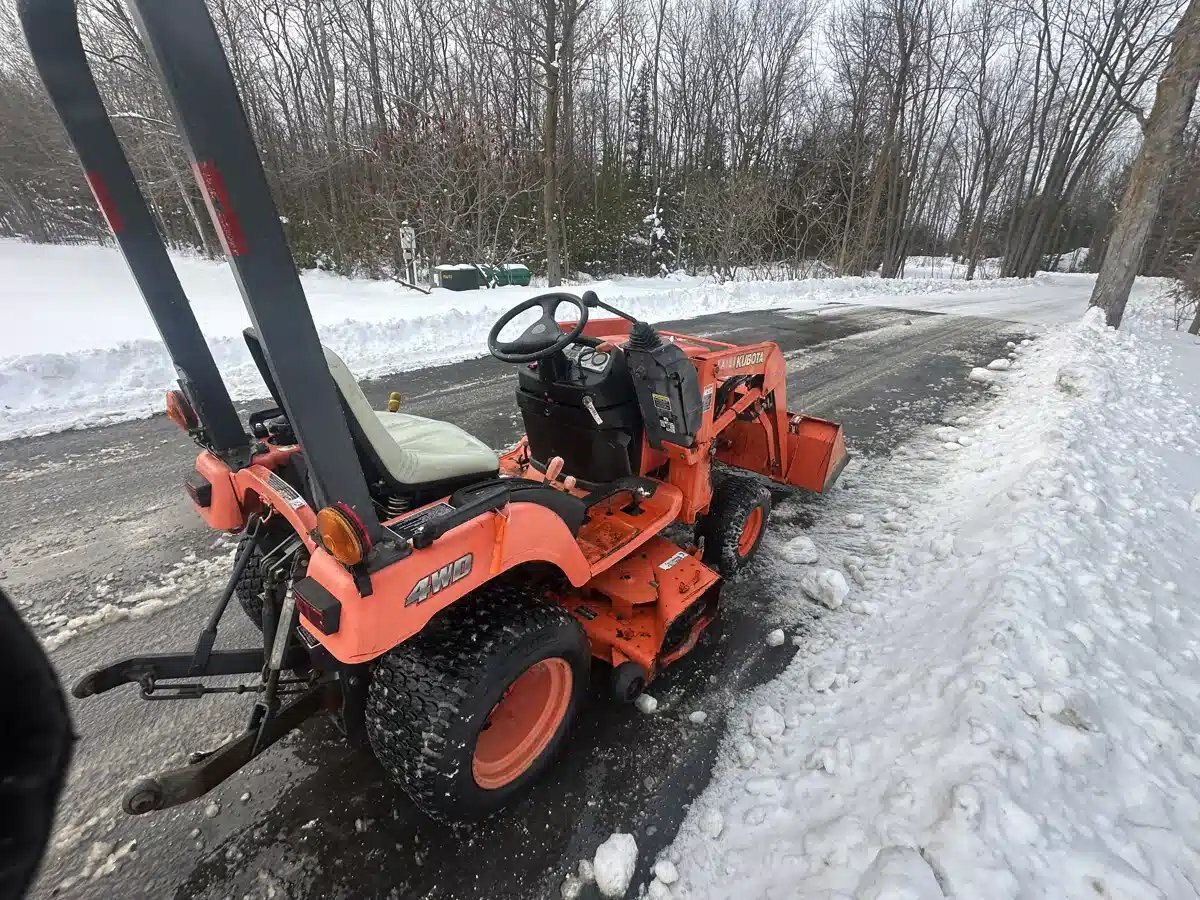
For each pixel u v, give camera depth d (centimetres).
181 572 321
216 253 1476
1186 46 859
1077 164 2808
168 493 403
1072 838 157
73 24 154
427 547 163
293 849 188
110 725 230
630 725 235
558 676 208
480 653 173
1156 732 199
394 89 1706
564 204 1839
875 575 332
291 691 190
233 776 211
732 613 303
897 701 225
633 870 180
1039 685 208
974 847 150
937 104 2350
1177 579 304
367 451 177
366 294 1217
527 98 1784
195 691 175
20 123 1469
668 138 2545
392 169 1480
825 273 2128
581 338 291
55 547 340
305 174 1583
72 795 202
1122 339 887
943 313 1274
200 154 108
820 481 392
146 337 741
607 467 293
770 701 247
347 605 148
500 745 197
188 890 175
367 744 226
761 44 2253
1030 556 287
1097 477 396
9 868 68
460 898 174
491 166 1490
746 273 2050
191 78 104
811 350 870
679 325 1044
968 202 3175
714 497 325
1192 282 1212
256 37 1619
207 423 205
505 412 558
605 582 251
